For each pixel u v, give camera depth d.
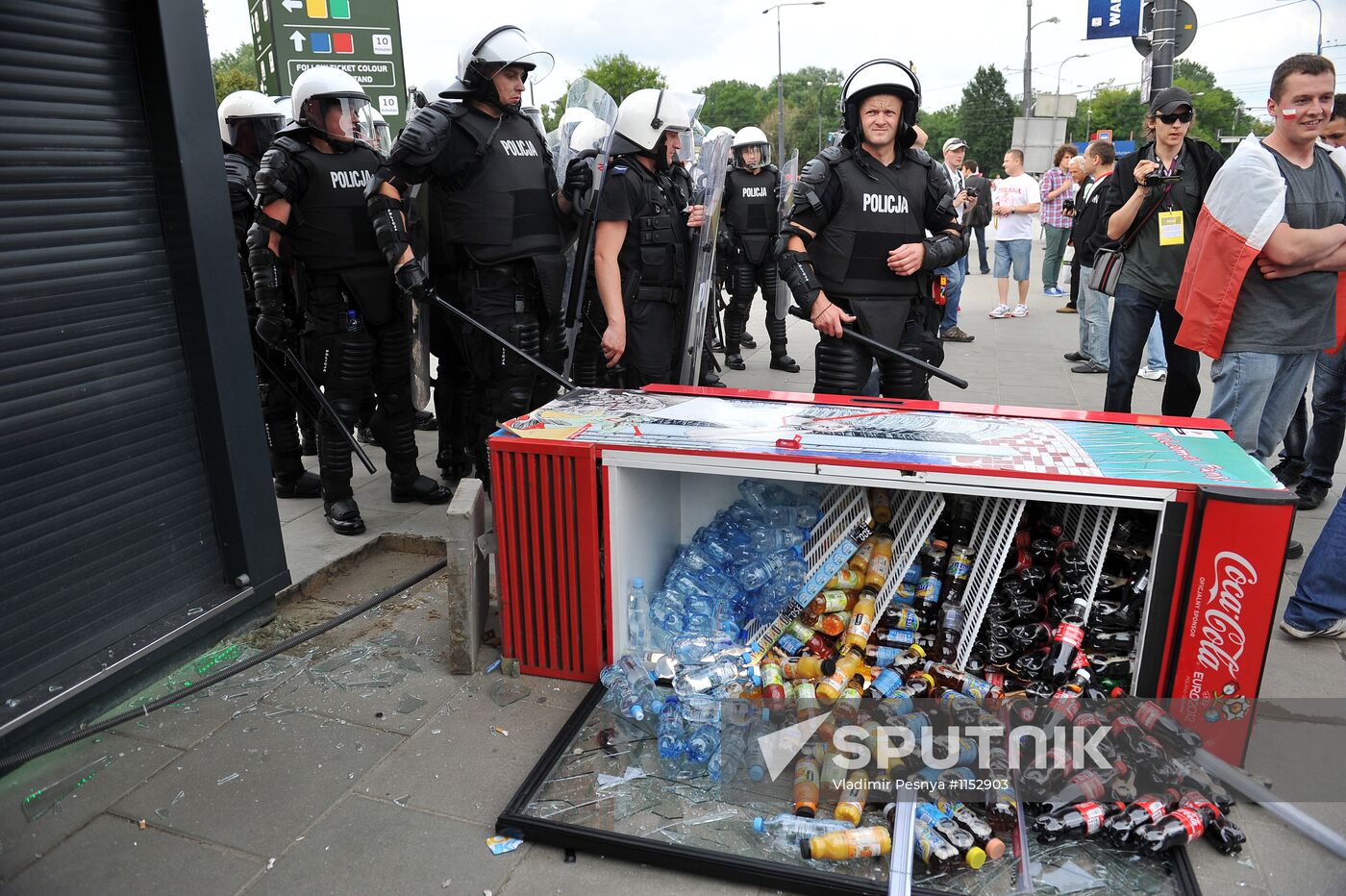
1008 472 2.22
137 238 2.79
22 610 2.50
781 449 2.44
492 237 3.55
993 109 75.38
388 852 2.08
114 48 2.68
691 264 4.17
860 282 3.40
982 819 2.09
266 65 8.47
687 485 3.08
